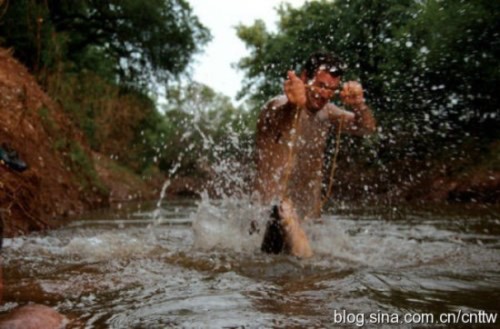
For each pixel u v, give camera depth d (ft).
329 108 14.67
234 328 6.02
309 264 10.15
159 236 15.34
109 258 11.03
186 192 69.72
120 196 51.90
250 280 8.77
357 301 7.23
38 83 39.45
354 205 34.53
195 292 7.89
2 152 10.07
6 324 6.01
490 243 13.41
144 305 7.14
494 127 41.93
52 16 75.82
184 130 69.77
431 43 42.11
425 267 9.87
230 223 13.80
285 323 6.21
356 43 50.34
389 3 49.57
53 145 28.07
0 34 41.47
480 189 36.22
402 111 43.70
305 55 66.64
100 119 61.82
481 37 40.63
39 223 17.75
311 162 13.94
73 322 6.39
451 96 42.52
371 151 43.68
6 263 10.46
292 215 11.30
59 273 9.43
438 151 42.47
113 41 95.20
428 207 31.07
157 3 89.51
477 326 6.09
